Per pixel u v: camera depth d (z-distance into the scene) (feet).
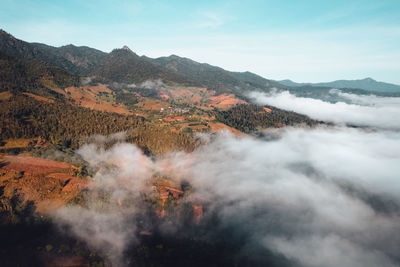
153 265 490.90
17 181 548.31
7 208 484.74
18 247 433.07
